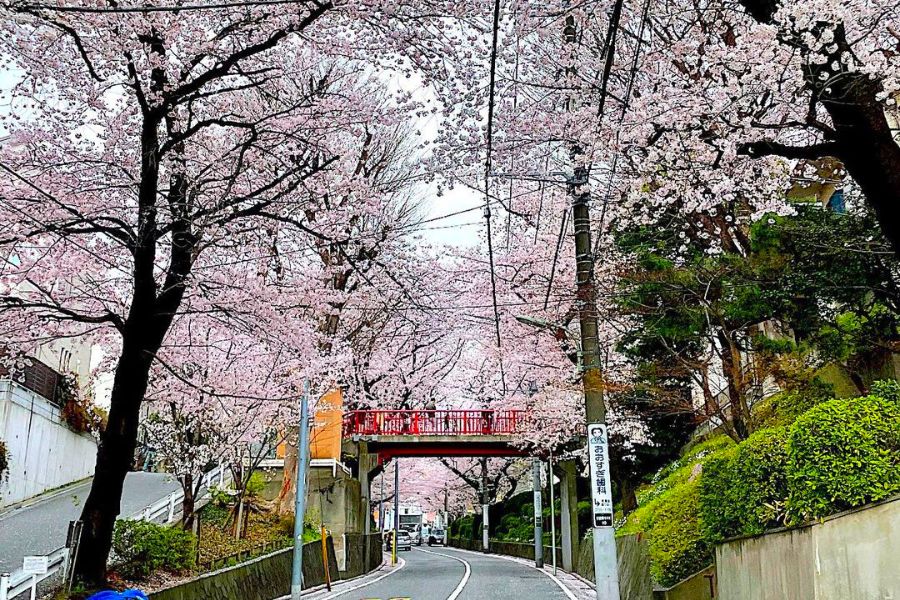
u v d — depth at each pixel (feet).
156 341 37.63
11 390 75.20
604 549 39.42
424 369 99.30
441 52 34.19
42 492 83.87
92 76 34.19
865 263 38.60
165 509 65.67
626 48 38.06
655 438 70.95
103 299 43.11
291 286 47.03
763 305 40.47
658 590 39.22
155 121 35.76
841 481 21.68
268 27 36.29
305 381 56.49
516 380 86.17
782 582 25.40
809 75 26.84
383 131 63.46
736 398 44.01
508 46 33.99
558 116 37.40
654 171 35.65
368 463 93.71
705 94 32.19
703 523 34.86
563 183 40.98
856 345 40.78
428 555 144.05
